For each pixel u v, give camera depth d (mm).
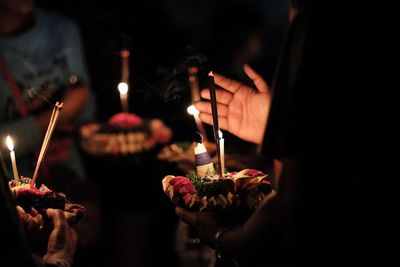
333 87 1369
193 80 3318
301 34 1393
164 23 4125
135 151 3693
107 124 3734
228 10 3682
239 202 1734
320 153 1366
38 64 3105
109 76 3975
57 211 1666
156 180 3939
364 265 1377
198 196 1771
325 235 1380
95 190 3207
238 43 3652
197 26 5094
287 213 1392
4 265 1369
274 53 4430
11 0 2982
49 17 3176
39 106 3018
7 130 2883
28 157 2943
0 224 1368
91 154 3572
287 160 1394
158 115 3973
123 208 4109
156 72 3996
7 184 1411
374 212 1378
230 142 3461
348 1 1383
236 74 3670
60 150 3064
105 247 4023
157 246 4266
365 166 1375
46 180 2939
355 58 1373
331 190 1373
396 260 1379
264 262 1506
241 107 2053
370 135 1373
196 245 3352
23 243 1389
